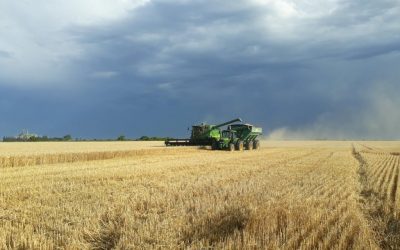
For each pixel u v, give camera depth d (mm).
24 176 20656
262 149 59812
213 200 13398
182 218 11008
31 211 12367
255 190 16109
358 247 8766
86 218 11242
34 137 108750
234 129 52969
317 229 9898
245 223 10062
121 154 38250
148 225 10453
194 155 40656
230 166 27844
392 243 10031
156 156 39094
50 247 9078
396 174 24734
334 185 18641
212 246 8727
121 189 16547
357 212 12820
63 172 22609
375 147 78750
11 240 9469
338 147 76438
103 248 9453
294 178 21188
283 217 10664
